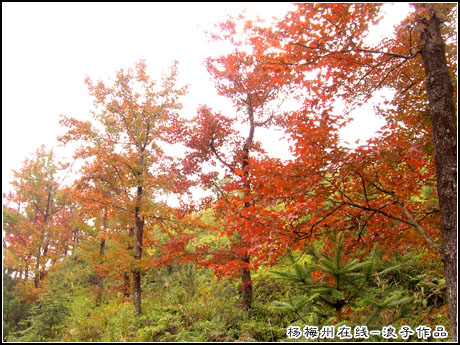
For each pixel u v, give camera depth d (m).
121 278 11.56
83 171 10.64
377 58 4.87
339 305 4.06
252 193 4.64
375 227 4.54
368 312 5.12
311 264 4.05
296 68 4.29
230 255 7.70
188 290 9.99
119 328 8.18
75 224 13.84
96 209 10.09
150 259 9.63
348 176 4.27
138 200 10.41
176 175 9.02
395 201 4.29
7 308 11.18
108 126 11.22
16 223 17.39
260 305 7.14
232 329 6.48
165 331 7.18
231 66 7.35
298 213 4.19
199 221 10.12
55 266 15.08
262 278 8.60
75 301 12.25
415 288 5.78
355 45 4.11
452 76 4.74
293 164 4.25
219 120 8.22
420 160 4.26
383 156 3.98
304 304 4.00
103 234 10.13
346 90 4.96
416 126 4.97
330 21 3.98
